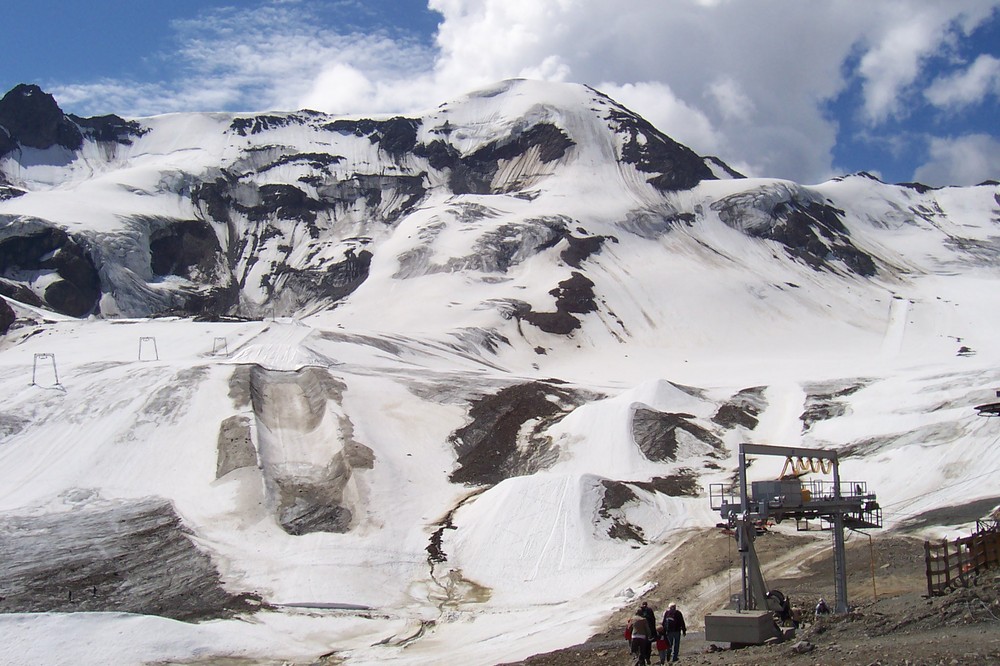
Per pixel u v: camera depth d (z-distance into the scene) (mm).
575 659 37219
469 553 63625
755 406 95000
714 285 168625
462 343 133625
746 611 33188
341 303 163375
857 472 73312
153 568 60469
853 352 142500
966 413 76000
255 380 92250
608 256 179250
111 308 169500
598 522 63750
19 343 118062
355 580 59438
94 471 76062
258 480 72938
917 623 29312
